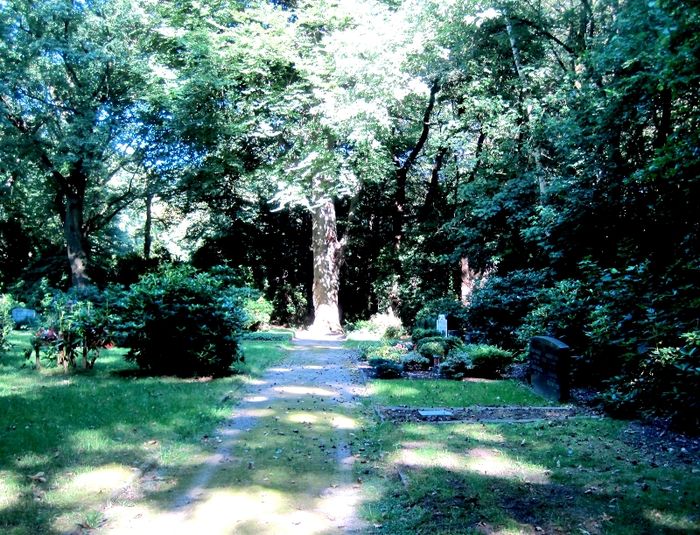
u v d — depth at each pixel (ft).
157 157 77.00
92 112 68.74
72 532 12.00
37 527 12.09
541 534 12.21
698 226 27.35
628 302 24.06
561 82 50.67
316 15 61.05
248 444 19.24
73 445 17.75
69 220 80.02
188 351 31.35
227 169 79.77
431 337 41.75
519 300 42.65
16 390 26.21
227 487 15.21
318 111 59.06
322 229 82.74
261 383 31.12
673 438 19.43
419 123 78.02
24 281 84.23
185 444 18.79
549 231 40.11
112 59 68.80
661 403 21.58
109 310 34.45
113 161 82.43
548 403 26.21
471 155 76.79
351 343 59.16
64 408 22.35
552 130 45.27
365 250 100.37
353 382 32.09
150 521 12.96
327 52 58.39
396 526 12.80
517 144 57.72
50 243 101.24
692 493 14.37
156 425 20.65
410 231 84.69
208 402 24.75
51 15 66.13
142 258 93.97
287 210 91.97
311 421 22.56
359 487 15.33
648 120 34.83
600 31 50.01
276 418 22.93
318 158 64.54
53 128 71.20
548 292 35.78
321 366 38.75
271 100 65.41
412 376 34.45
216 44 62.44
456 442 19.29
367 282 101.96
